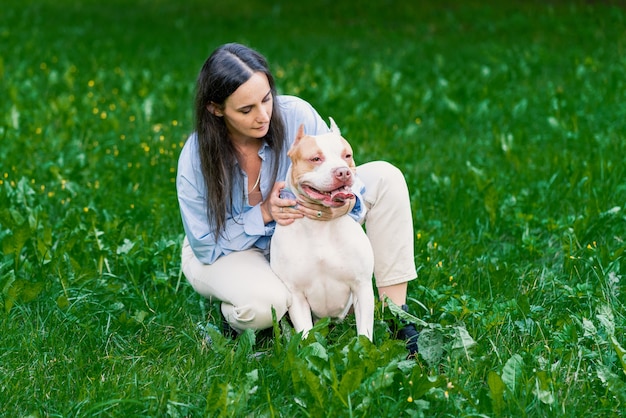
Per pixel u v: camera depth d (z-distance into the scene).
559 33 11.18
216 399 2.85
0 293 3.77
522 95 7.84
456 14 13.27
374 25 13.20
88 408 2.99
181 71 9.48
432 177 5.30
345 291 3.28
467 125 6.95
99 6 15.96
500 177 5.52
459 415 2.88
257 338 3.61
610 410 2.92
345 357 3.06
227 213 3.47
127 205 5.05
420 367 3.09
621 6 12.52
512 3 13.57
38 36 12.15
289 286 3.28
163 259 4.17
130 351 3.48
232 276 3.38
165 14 14.86
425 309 3.68
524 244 4.31
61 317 3.68
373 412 2.87
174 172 5.69
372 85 8.83
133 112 7.47
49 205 5.09
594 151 5.84
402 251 3.53
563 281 4.00
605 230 4.49
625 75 8.09
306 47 11.48
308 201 3.13
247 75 3.15
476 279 4.01
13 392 3.10
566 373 3.12
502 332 3.49
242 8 15.25
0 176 5.45
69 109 7.17
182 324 3.69
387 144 6.55
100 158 6.04
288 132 3.49
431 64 9.78
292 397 3.02
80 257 4.23
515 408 2.86
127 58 10.39
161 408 2.99
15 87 7.82
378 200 3.48
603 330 3.36
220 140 3.34
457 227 4.73
